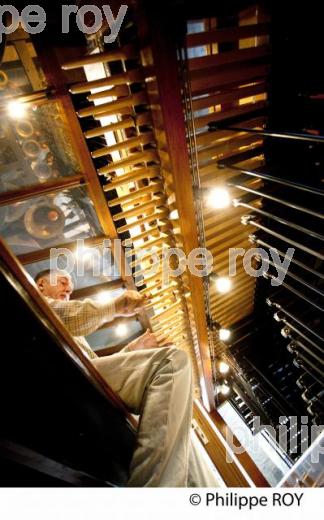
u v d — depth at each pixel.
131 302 2.89
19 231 3.38
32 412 1.71
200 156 3.12
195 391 6.19
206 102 2.81
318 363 3.97
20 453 1.57
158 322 4.30
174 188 2.73
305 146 3.11
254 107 3.12
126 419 2.30
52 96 2.38
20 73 2.63
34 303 1.57
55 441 1.84
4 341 1.53
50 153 2.80
